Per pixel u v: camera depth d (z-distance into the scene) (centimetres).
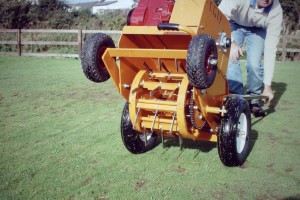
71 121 494
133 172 320
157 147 383
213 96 327
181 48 336
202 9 292
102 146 389
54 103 610
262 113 504
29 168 332
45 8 2323
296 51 1271
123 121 345
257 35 467
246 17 431
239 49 359
